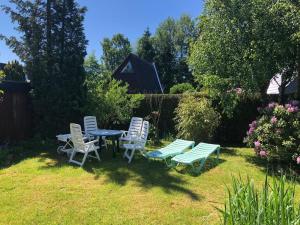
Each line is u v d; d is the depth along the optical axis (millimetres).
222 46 10094
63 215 5391
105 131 10203
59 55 11953
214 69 10578
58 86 11805
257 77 9688
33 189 6621
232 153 10242
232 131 12477
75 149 8773
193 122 11102
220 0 9945
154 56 48250
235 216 3447
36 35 11617
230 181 7227
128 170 8062
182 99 12625
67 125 12094
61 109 11852
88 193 6410
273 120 8305
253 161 9133
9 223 5102
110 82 13242
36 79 11789
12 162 9117
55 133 11875
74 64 12086
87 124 10719
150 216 5375
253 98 12062
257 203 3414
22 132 12062
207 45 10406
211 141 11938
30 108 12305
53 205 5801
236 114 12305
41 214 5422
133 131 10609
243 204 3490
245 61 9727
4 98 11398
